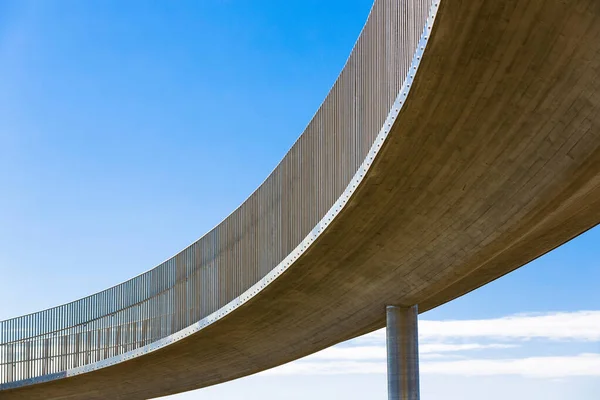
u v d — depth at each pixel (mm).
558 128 13672
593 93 12344
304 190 22812
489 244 19016
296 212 23391
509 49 12312
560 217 17688
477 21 11812
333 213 19812
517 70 12742
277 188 25188
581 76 12141
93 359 37688
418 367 25266
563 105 13031
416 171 16891
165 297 34062
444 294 26219
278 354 34406
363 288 24891
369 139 17812
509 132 14430
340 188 19953
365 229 20422
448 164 16266
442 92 13812
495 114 14086
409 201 18375
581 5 10805
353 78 19266
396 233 20375
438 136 15320
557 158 14477
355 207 19031
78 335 38812
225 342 33000
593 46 11398
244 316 28953
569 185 15227
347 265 23219
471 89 13570
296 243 23219
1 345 42062
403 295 24625
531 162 14992
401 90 14367
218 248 30250
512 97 13453
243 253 27938
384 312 26578
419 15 14078
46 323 40438
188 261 32625
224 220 29938
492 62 12727
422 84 13617
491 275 23969
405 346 25188
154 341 34219
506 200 16719
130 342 35750
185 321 32219
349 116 19453
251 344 33281
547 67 12359
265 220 26125
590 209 17344
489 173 16047
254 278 26734
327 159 21094
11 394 42469
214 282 30297
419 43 12938
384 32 16797
